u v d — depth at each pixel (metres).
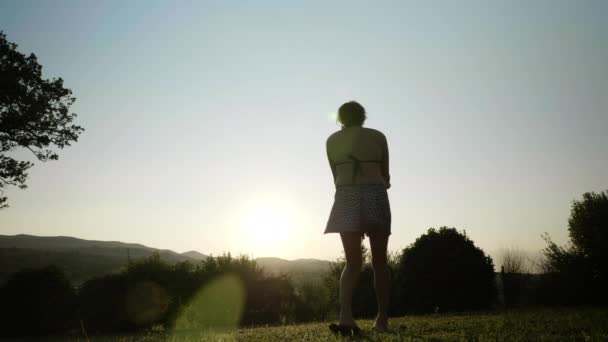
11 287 23.14
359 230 3.51
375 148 3.68
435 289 19.38
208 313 25.02
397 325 4.62
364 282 20.42
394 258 22.39
